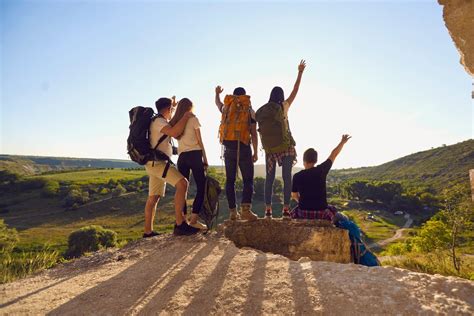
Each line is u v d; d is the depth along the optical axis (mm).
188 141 5457
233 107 5574
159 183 6086
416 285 2959
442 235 29719
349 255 5918
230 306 3055
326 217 5965
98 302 3455
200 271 3979
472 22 3156
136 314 3105
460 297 2719
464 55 3295
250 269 3861
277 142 5543
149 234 6109
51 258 6559
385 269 3389
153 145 5379
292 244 5625
